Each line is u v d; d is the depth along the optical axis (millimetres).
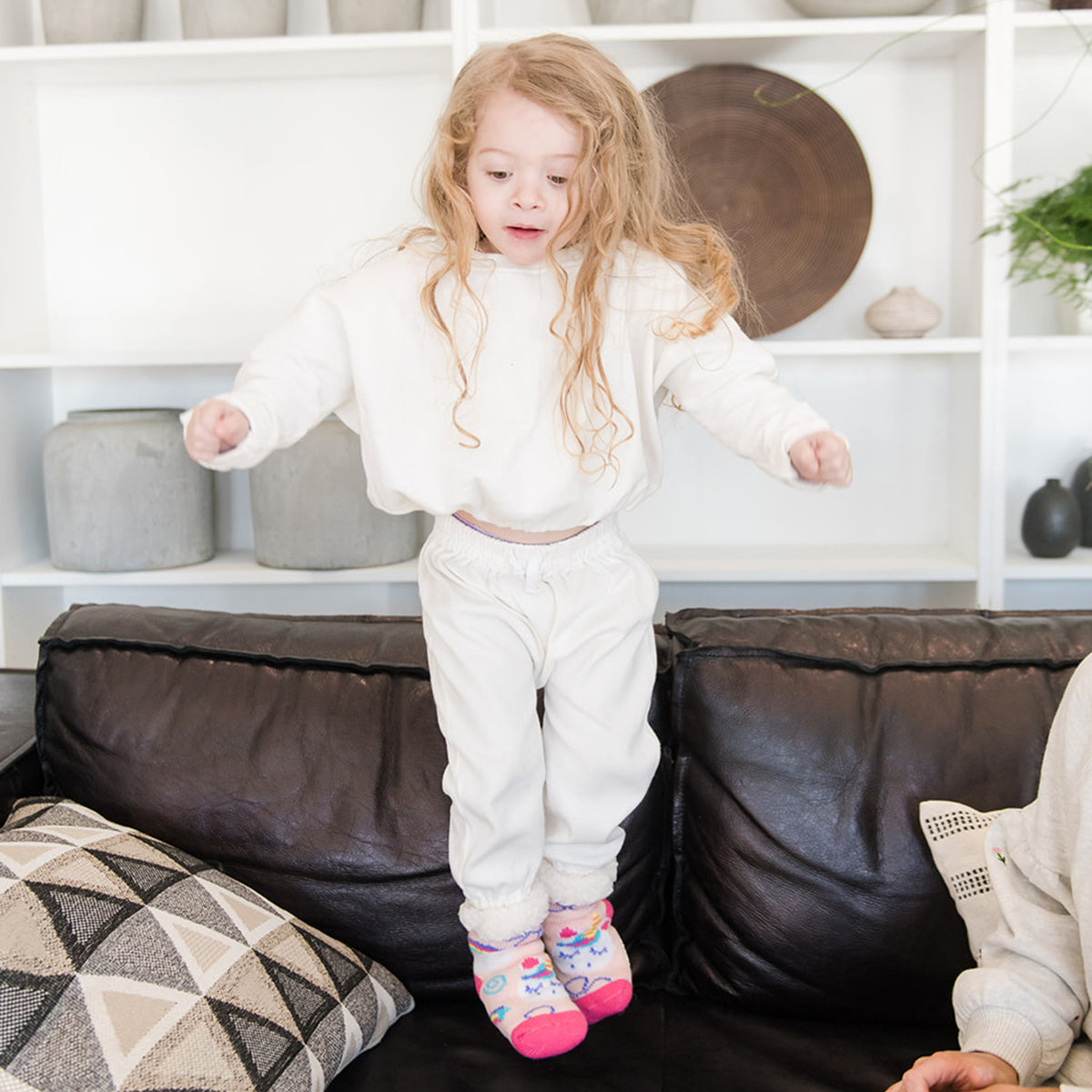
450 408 1008
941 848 1126
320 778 1225
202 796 1224
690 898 1247
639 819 1261
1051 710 1200
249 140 2234
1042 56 2139
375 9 1941
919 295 2041
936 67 2141
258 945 1061
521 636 1040
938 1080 881
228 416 888
